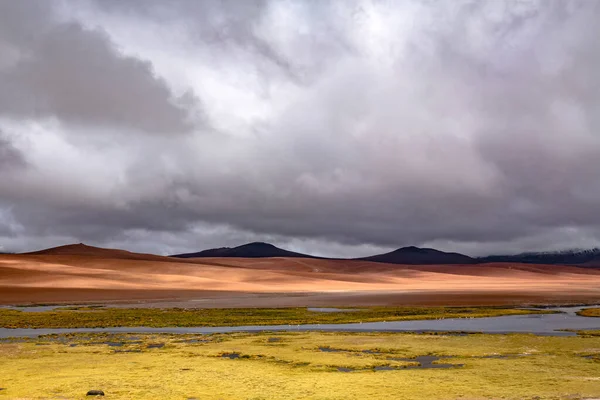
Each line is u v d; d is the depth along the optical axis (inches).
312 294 5442.9
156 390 1163.9
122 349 1764.3
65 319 2760.8
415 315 2962.6
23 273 6048.2
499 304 3946.9
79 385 1213.1
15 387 1198.3
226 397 1099.9
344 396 1095.0
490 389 1143.0
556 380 1230.9
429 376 1282.0
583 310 3257.9
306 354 1630.2
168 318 2819.9
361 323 2586.1
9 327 2444.6
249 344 1854.1
